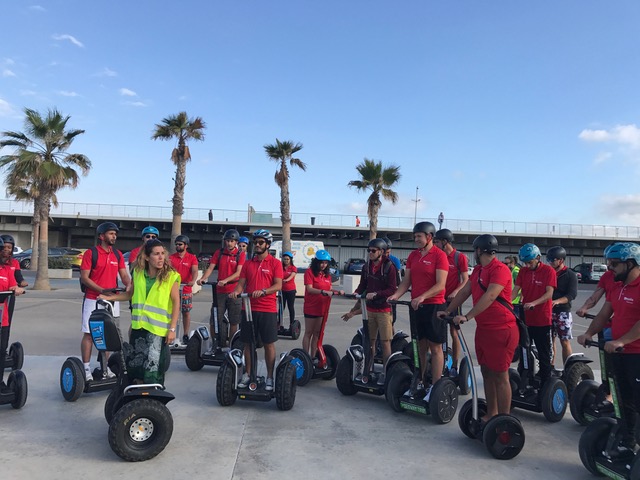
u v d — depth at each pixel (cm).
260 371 646
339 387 565
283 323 1173
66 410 494
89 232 4234
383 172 2567
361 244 4206
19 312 1211
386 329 551
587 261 4378
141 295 407
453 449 418
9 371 642
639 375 354
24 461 375
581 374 538
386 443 427
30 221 4044
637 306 357
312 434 443
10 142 1834
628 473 337
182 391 572
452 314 479
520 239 4150
